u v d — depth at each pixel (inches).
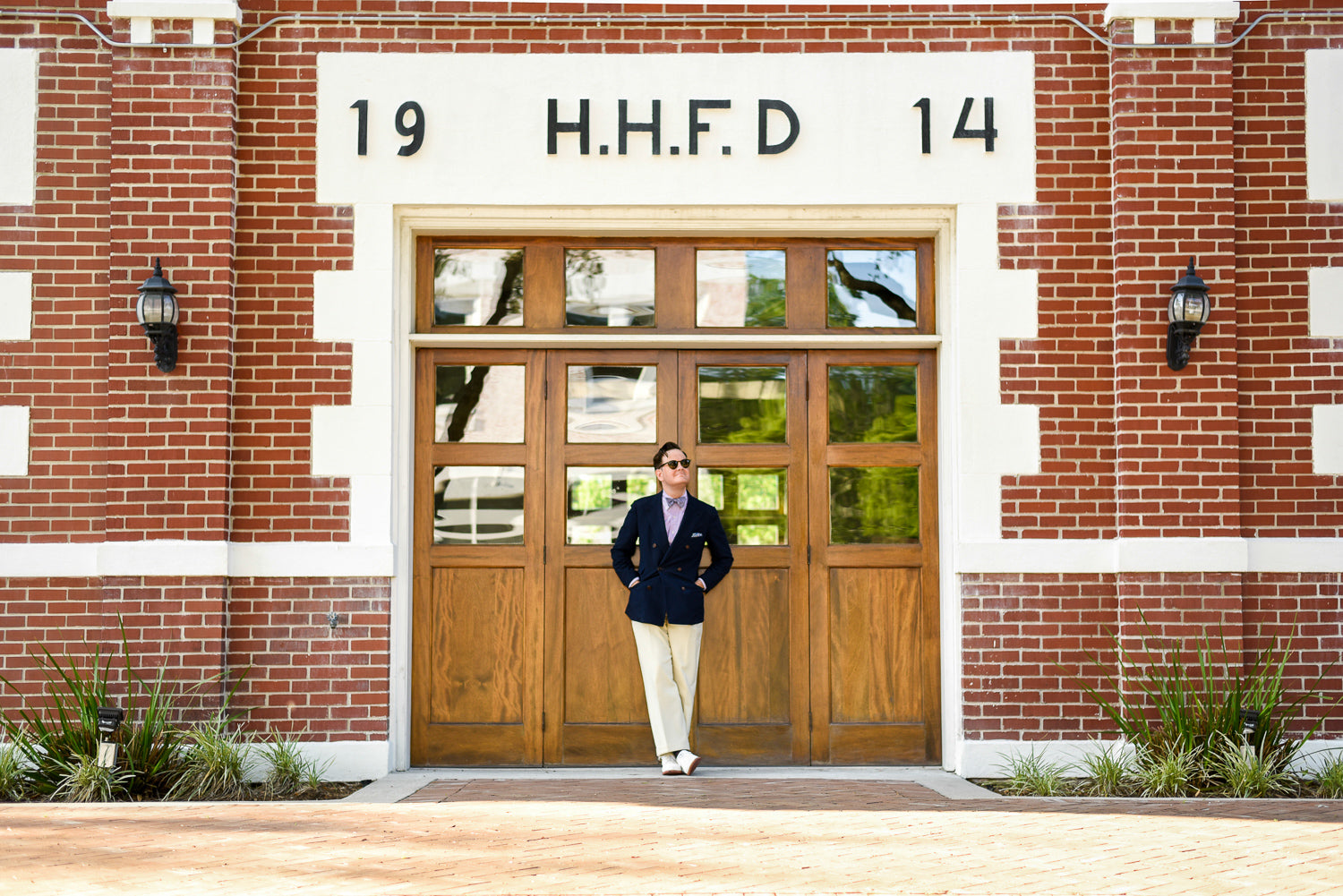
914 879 174.4
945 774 280.4
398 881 171.6
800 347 301.7
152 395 281.9
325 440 286.4
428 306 301.6
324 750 280.2
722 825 212.4
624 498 300.7
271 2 291.6
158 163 285.1
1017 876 176.2
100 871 177.5
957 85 293.6
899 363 303.4
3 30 289.6
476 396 301.1
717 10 293.9
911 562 298.4
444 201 290.5
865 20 293.3
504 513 299.3
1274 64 296.2
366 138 290.5
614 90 293.4
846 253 305.9
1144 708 280.5
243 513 284.8
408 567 294.0
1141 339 287.4
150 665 277.1
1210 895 166.4
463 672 295.6
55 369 286.5
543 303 302.7
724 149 292.2
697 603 273.4
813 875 175.9
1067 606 285.9
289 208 289.6
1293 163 295.1
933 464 300.7
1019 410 289.1
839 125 293.0
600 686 296.0
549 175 291.6
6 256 287.6
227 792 259.3
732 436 301.6
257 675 281.7
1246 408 291.4
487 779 271.7
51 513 284.0
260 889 166.9
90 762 256.1
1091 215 292.4
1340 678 285.7
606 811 226.5
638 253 305.1
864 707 295.9
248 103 290.7
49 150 289.1
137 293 283.4
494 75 293.0
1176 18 289.9
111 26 289.4
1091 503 288.0
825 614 297.6
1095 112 293.4
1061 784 264.1
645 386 302.7
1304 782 269.1
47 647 281.4
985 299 290.8
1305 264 293.9
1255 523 289.6
